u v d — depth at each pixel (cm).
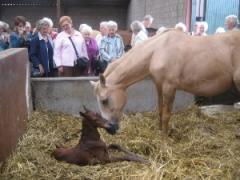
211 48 442
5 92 375
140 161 377
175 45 445
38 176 345
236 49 440
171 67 443
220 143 443
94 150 373
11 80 406
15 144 413
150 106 602
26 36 653
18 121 436
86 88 579
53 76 626
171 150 410
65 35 616
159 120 518
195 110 586
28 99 527
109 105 443
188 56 441
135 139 450
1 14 2152
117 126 452
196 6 1008
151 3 1502
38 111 565
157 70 445
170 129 498
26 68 512
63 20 618
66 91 576
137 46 457
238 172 356
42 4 2153
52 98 575
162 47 446
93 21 2234
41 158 385
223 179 344
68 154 375
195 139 455
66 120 541
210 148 430
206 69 440
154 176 346
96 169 359
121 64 448
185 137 471
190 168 367
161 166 363
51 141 444
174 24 1163
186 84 451
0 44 647
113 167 364
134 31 709
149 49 450
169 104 457
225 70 443
